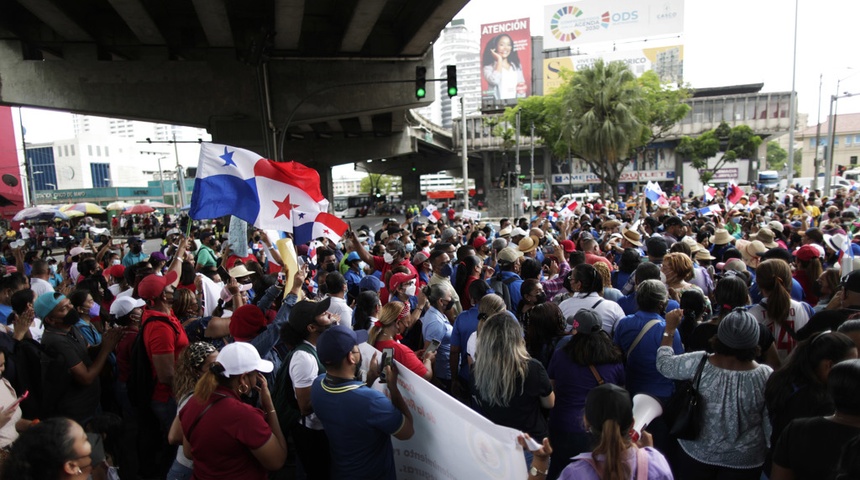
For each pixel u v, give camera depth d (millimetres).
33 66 20672
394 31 22547
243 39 21531
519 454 2541
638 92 37062
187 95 21547
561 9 83062
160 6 19656
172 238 17719
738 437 3166
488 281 6996
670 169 65250
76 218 45156
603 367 3723
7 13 19500
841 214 13938
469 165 79625
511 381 3441
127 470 3924
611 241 9398
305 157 43000
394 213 69625
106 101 21141
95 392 4629
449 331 5266
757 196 27125
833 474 2328
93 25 20594
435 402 3033
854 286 3990
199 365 3359
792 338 4293
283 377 3830
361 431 2992
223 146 5707
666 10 79375
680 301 4652
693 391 3252
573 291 5223
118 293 7656
